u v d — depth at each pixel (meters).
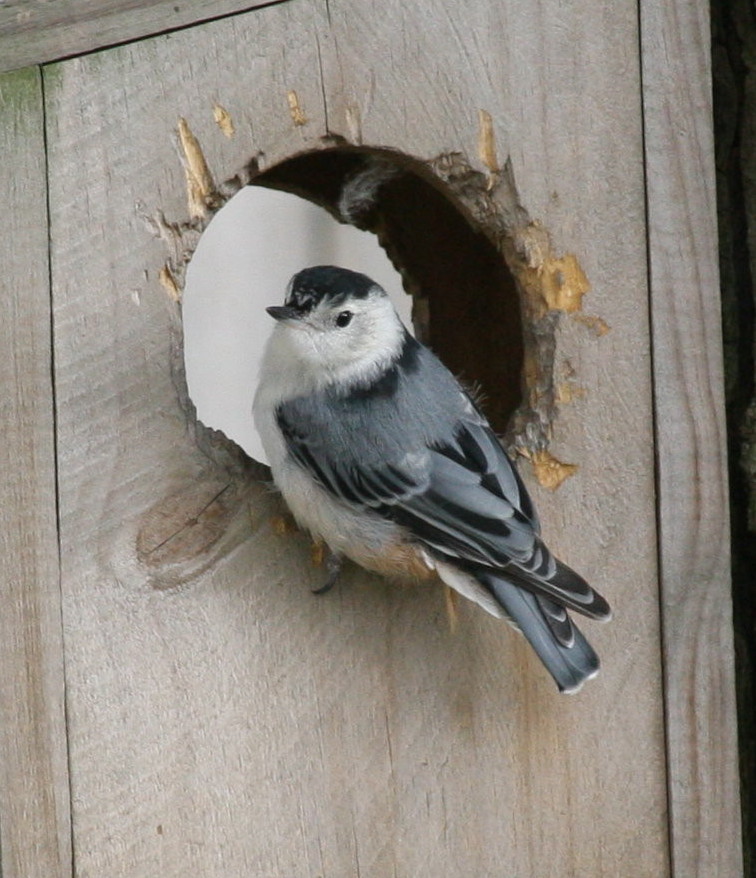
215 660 7.85
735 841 8.56
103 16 7.47
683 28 8.40
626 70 8.37
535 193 8.32
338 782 8.07
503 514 7.81
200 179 7.72
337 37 7.91
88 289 7.55
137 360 7.67
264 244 12.24
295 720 8.01
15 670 7.49
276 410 8.24
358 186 9.51
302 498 8.00
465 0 8.12
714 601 8.52
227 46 7.71
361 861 8.11
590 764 8.43
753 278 9.03
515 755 8.32
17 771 7.51
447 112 8.15
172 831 7.80
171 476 7.78
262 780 7.95
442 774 8.21
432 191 9.45
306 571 8.07
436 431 8.11
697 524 8.51
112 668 7.65
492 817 8.30
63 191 7.47
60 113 7.43
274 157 7.85
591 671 7.68
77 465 7.57
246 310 12.23
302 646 8.02
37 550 7.52
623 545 8.47
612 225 8.41
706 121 8.45
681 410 8.48
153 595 7.73
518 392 9.41
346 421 8.10
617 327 8.42
